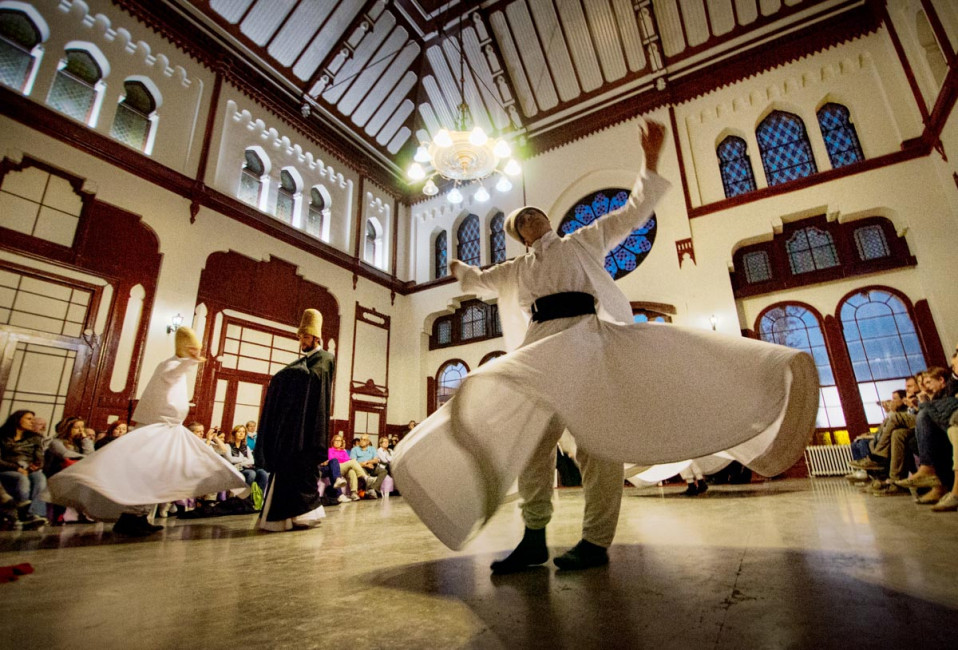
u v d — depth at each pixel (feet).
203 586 4.34
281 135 30.27
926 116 21.83
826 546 4.85
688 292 26.43
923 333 21.93
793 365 3.26
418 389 35.81
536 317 4.60
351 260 33.60
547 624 2.79
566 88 33.12
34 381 17.66
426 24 33.27
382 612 3.23
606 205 31.86
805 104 26.32
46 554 6.84
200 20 25.73
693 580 3.65
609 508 4.50
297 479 9.37
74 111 20.72
